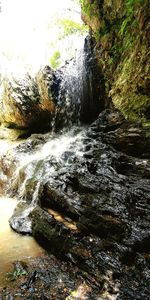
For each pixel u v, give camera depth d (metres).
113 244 3.96
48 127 12.73
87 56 9.95
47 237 4.75
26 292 3.56
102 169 5.80
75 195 5.14
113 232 4.14
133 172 5.69
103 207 4.51
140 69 6.39
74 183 5.61
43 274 3.94
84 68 10.13
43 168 7.97
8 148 11.52
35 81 12.33
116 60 8.17
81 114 11.00
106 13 7.95
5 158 10.34
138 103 6.57
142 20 6.33
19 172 8.86
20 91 12.14
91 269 3.78
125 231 4.07
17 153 10.20
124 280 3.49
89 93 10.30
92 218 4.45
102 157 6.40
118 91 7.55
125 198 4.65
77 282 3.70
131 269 3.63
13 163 9.85
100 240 4.17
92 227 4.36
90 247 4.09
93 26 8.85
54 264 4.21
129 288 3.36
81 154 7.28
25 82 12.32
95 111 10.55
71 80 10.98
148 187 4.91
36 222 5.26
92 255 3.96
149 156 5.95
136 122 6.50
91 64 9.77
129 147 6.36
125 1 6.96
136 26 6.70
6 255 4.62
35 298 3.43
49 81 10.86
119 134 6.71
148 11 6.09
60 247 4.41
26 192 7.79
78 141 8.36
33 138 11.23
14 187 8.98
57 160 7.88
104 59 8.90
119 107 7.31
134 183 5.12
